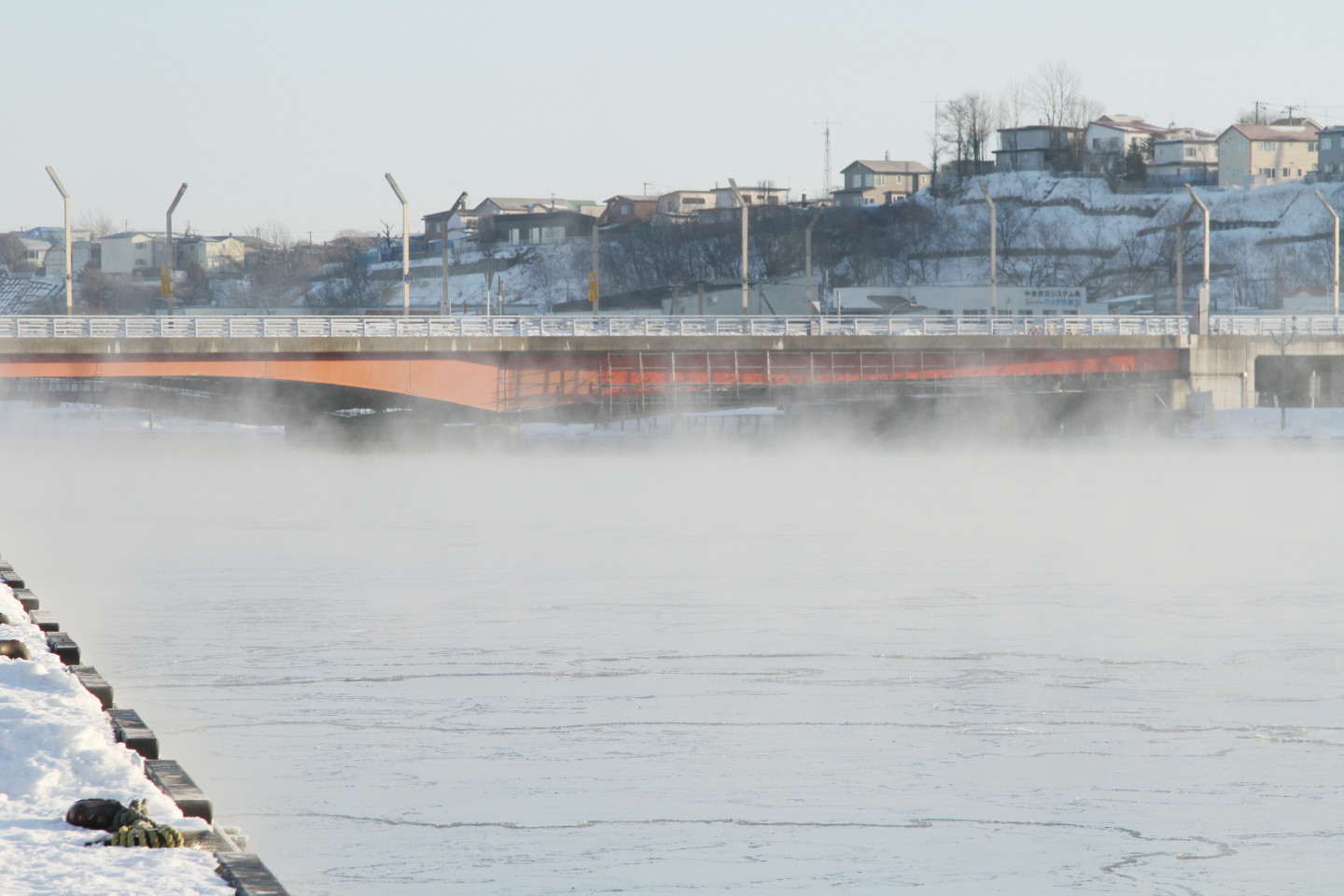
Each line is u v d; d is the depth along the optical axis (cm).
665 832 6219
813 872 5731
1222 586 13200
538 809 6512
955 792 6844
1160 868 5859
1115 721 8262
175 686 9044
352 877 5616
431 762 7319
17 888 2712
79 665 5112
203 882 2755
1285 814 6512
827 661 9888
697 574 13825
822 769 7225
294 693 8881
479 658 9912
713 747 7625
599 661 9869
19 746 3769
